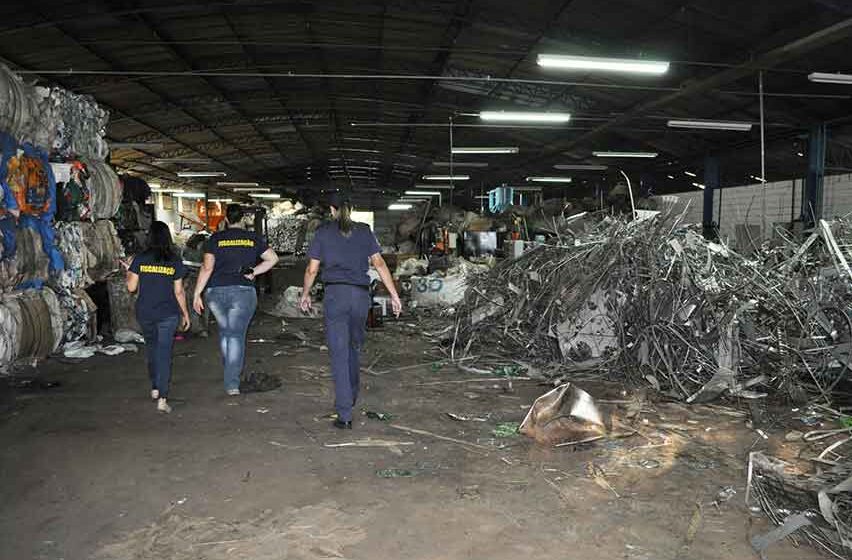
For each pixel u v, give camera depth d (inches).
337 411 174.6
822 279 228.4
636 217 273.0
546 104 696.4
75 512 120.3
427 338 333.1
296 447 158.4
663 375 223.1
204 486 133.1
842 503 116.5
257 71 650.2
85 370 243.1
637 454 155.4
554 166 1063.6
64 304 283.4
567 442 162.2
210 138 1031.0
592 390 221.5
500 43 521.3
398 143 1146.7
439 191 1732.3
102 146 365.4
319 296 427.8
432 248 667.4
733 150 738.8
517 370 252.8
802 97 527.8
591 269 253.0
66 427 172.6
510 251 537.0
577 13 429.4
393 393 217.0
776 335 225.0
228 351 208.1
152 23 482.0
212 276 205.2
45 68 540.4
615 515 121.2
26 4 406.0
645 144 831.7
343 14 487.2
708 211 787.4
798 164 786.2
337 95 786.2
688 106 611.2
